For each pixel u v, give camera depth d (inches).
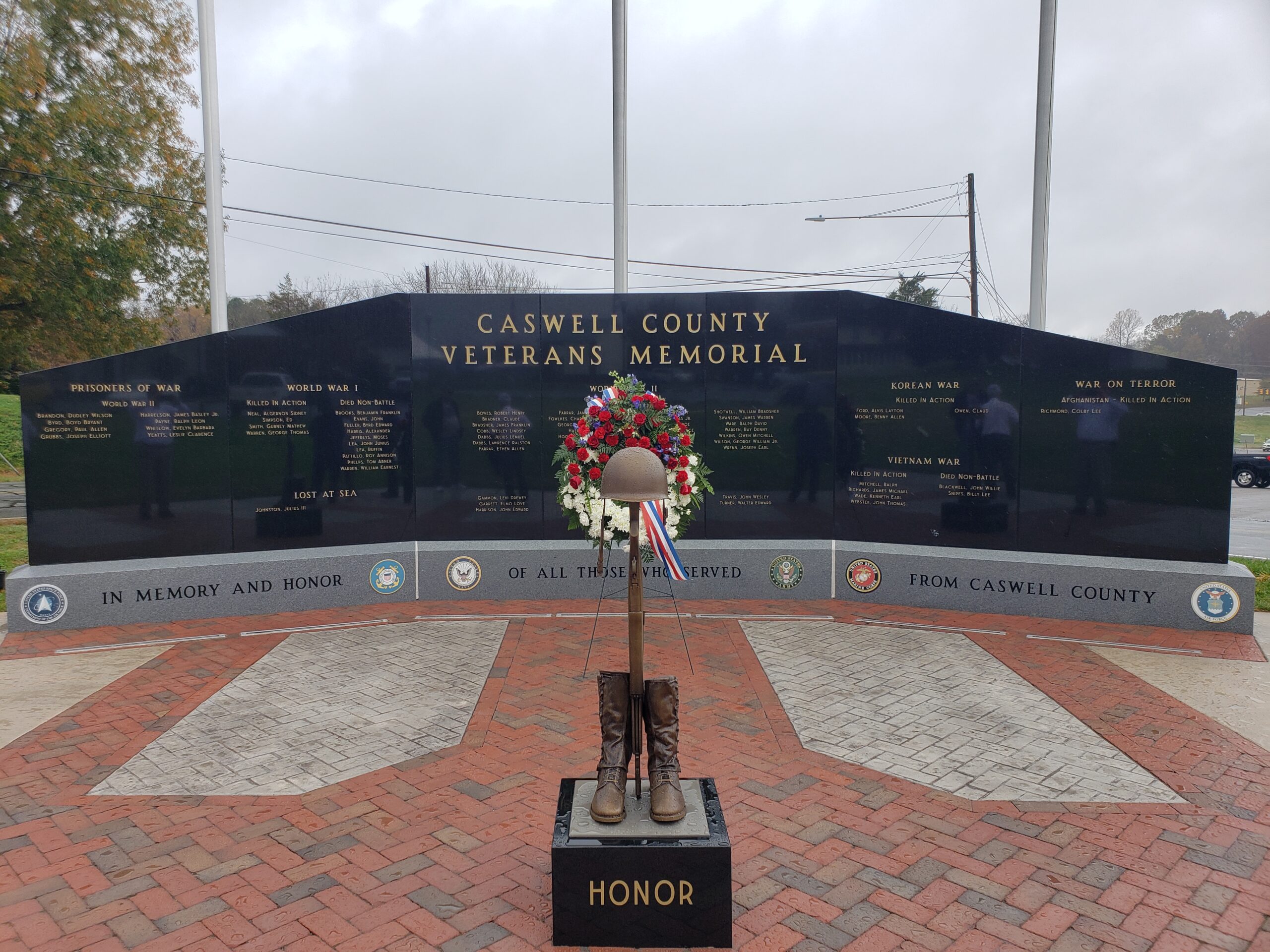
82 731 232.5
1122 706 250.4
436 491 379.9
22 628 326.6
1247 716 242.5
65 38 907.4
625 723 153.8
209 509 354.3
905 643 314.2
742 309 372.5
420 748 220.5
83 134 912.9
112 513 342.6
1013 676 277.6
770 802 190.5
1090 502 344.2
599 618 348.5
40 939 140.6
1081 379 340.5
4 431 1144.8
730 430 376.5
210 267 391.2
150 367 342.6
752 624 340.8
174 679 275.0
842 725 236.1
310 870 162.1
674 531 173.2
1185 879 159.5
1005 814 185.0
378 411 372.8
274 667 287.7
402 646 311.4
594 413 171.2
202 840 173.5
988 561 351.3
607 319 374.9
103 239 948.6
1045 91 377.1
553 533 381.7
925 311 358.0
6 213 903.1
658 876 137.8
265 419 358.6
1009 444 351.9
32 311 992.9
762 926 144.9
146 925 144.6
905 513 368.2
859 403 370.0
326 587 363.3
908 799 191.8
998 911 149.3
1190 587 327.0
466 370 375.9
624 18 392.5
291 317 358.6
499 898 153.3
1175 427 331.0
